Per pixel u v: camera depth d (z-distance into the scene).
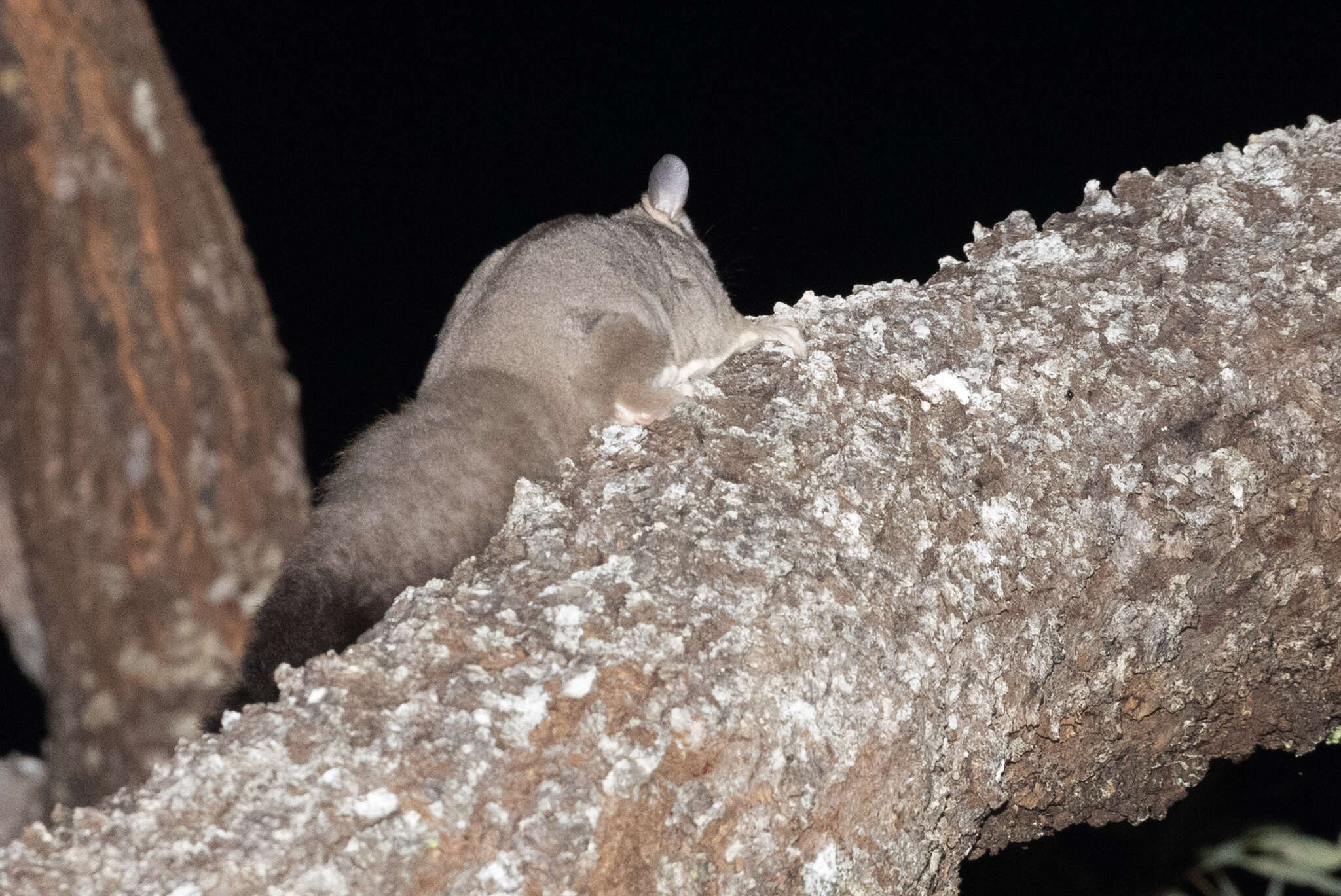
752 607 2.53
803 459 2.63
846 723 2.53
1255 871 2.91
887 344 2.72
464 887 2.42
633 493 2.60
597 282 2.74
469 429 2.65
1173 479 2.68
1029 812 2.74
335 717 2.46
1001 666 2.61
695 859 2.48
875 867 2.54
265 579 3.05
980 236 2.88
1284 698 2.78
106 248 2.96
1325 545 2.71
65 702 3.03
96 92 2.93
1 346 2.96
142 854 2.41
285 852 2.40
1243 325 2.72
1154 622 2.68
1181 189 2.83
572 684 2.48
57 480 2.98
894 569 2.59
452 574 2.57
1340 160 2.81
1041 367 2.70
